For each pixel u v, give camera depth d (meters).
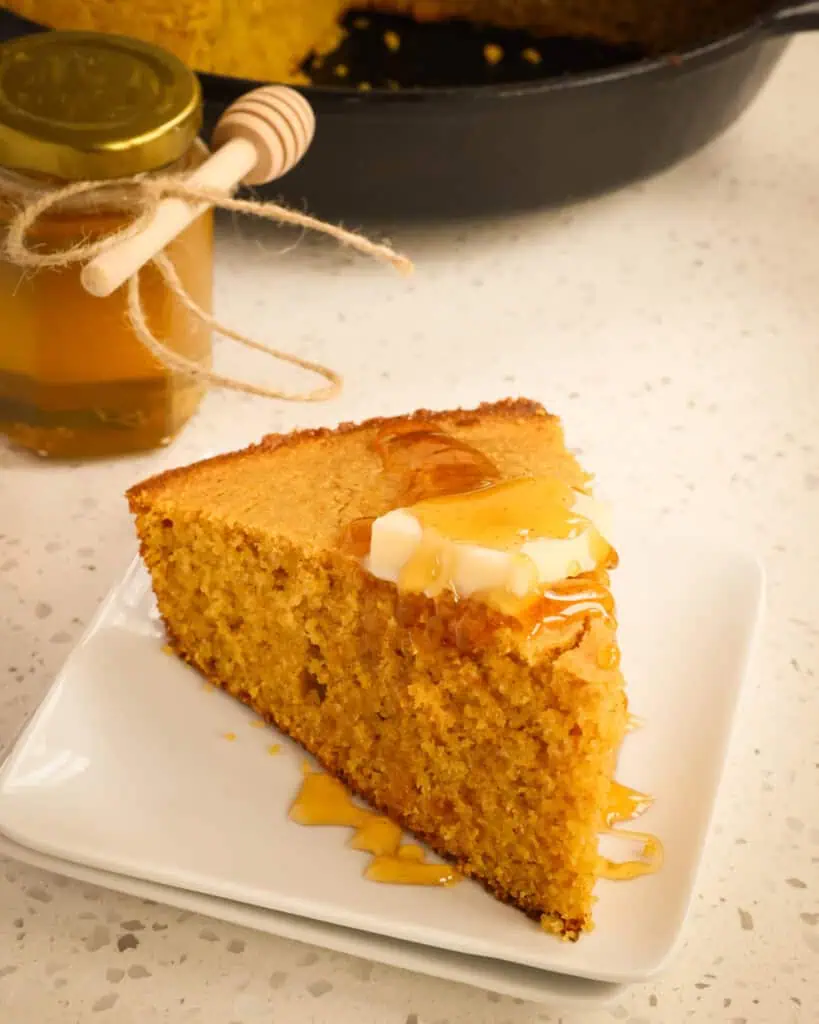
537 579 0.36
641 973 0.33
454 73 0.62
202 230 0.46
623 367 0.54
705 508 0.49
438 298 0.57
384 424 0.44
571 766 0.34
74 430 0.47
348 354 0.54
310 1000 0.35
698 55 0.53
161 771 0.38
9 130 0.41
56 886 0.37
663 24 0.64
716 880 0.38
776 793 0.40
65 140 0.41
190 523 0.40
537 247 0.60
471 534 0.36
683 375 0.54
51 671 0.42
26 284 0.43
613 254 0.60
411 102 0.50
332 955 0.36
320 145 0.52
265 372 0.53
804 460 0.51
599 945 0.34
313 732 0.40
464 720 0.36
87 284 0.39
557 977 0.34
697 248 0.61
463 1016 0.35
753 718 0.42
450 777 0.37
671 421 0.52
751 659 0.41
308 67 0.62
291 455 0.42
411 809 0.38
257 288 0.57
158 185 0.41
